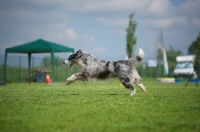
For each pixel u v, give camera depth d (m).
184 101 11.15
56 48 31.56
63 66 41.62
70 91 16.42
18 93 14.84
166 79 39.03
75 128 6.60
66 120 7.45
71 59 13.77
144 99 11.69
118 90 17.33
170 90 17.66
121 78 13.15
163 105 9.90
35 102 10.70
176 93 15.03
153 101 10.99
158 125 6.96
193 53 46.75
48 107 9.48
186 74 44.91
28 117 7.83
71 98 12.08
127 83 13.15
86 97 12.49
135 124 6.93
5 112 8.59
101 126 6.78
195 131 6.45
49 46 31.20
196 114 8.26
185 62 46.12
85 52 13.80
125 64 13.16
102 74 13.29
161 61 49.06
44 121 7.35
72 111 8.67
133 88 13.30
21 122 7.25
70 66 14.39
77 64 13.86
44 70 37.06
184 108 9.27
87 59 13.62
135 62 13.27
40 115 8.09
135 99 11.62
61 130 6.46
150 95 13.46
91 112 8.43
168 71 48.62
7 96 13.09
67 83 13.64
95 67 13.31
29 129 6.59
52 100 11.30
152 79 47.19
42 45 31.59
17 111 8.76
